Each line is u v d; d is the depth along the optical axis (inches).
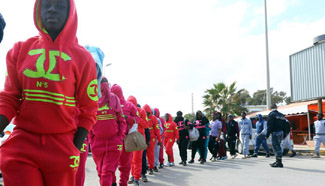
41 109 71.6
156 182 256.7
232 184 240.5
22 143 71.2
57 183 72.9
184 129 388.5
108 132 165.5
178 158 489.7
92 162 409.7
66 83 74.7
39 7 78.0
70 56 77.6
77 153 76.4
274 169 321.4
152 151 308.3
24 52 76.2
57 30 78.4
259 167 339.3
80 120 79.8
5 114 71.3
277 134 339.3
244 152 463.8
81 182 123.0
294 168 327.6
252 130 506.3
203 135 398.9
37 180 71.0
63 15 78.2
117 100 171.8
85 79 80.2
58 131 73.4
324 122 451.2
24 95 73.0
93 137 170.6
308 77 628.4
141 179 268.5
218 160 442.9
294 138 786.2
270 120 341.1
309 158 443.8
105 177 162.7
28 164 70.2
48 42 77.0
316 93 599.2
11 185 70.1
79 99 80.3
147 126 262.7
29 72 72.6
